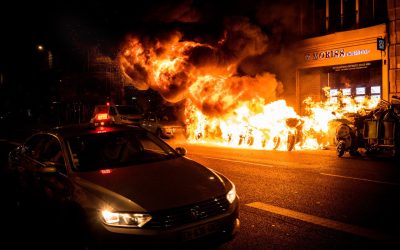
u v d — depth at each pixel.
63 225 4.31
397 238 4.72
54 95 43.31
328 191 7.10
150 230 3.62
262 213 5.86
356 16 17.69
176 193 3.96
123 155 5.27
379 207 6.01
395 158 10.89
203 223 3.83
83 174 4.42
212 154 12.70
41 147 5.62
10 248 4.82
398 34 15.80
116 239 3.59
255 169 9.52
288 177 8.44
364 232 4.95
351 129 11.36
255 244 4.65
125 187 4.03
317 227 5.18
